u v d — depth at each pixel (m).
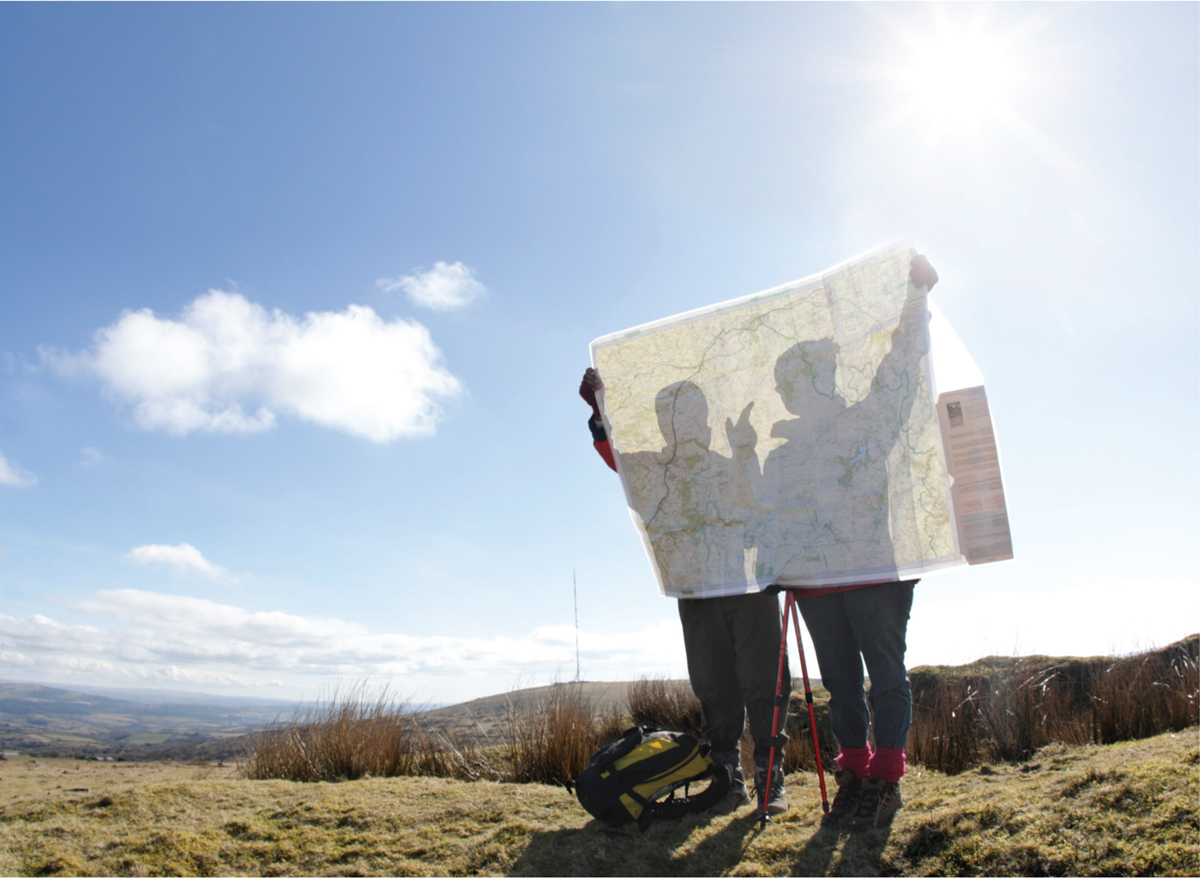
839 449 2.76
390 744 4.55
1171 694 4.29
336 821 2.90
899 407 2.70
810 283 2.96
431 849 2.59
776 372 2.96
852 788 2.42
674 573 2.99
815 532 2.67
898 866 2.03
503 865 2.40
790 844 2.26
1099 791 2.08
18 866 2.44
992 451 2.59
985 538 2.54
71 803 3.12
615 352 3.24
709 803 2.75
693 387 3.09
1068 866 1.78
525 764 4.14
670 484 3.06
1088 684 5.31
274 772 4.43
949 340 2.75
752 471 2.91
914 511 2.59
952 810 2.25
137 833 2.74
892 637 2.46
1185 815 1.80
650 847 2.41
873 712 2.42
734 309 3.08
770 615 2.90
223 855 2.58
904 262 2.79
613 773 2.58
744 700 2.92
